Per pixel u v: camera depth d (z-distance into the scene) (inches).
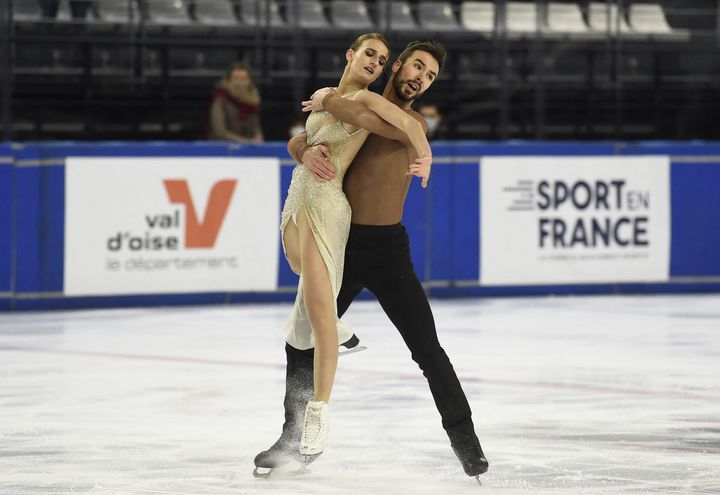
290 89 1712.6
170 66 1707.7
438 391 530.3
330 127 525.3
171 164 1251.8
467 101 1780.3
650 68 1857.8
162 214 1250.6
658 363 887.7
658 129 1830.7
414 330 531.2
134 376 826.8
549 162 1349.7
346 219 529.0
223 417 687.1
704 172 1387.8
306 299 524.7
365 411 706.2
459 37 1827.0
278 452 547.8
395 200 532.4
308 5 1867.6
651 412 701.9
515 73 1827.0
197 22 1780.3
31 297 1219.9
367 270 532.1
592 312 1208.8
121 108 1663.4
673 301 1311.5
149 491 514.9
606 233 1366.9
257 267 1283.2
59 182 1222.9
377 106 507.5
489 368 862.5
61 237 1224.8
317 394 521.0
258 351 944.9
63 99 1646.2
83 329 1078.4
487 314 1189.7
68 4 1701.5
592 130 1804.9
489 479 539.2
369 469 562.3
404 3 1894.7
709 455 589.3
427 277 1327.5
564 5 1916.8
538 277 1352.1
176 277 1258.6
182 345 977.5
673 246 1384.1
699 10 1937.7
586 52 1831.9
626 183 1368.1
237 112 1418.6
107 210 1234.6
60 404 725.9
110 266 1237.1
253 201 1280.8
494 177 1337.4
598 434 639.8
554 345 978.7
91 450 599.5
